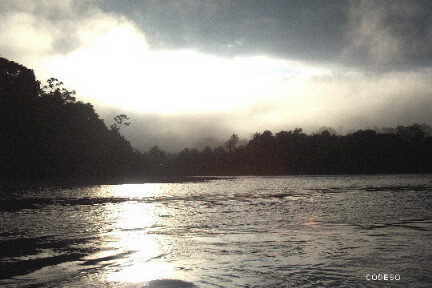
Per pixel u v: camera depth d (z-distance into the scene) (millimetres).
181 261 14938
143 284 12289
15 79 100812
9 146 94375
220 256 15680
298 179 117062
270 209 33625
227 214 30109
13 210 33000
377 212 30375
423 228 22219
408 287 11695
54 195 50969
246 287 11883
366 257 15148
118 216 28984
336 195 49719
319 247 17141
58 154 100750
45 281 12664
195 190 63781
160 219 27203
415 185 73375
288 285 11992
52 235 20812
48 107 104625
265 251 16469
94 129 117562
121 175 133375
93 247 17625
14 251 16859
